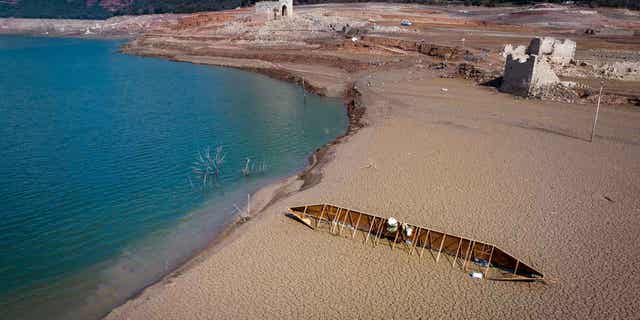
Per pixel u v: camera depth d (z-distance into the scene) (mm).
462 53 68875
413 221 24203
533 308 17750
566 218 24172
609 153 33094
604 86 48406
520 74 49156
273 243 22484
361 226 23422
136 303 18594
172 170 33688
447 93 51875
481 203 26031
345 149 35750
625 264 20219
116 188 30562
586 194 26844
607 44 74938
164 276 20906
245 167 34188
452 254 21250
